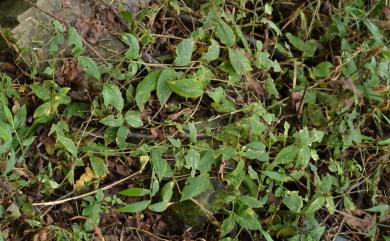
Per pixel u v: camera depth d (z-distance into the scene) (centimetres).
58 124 120
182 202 124
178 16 136
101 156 123
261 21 136
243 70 131
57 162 121
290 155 127
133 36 126
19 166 119
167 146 124
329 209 127
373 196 135
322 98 137
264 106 134
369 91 138
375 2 152
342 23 144
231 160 127
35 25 125
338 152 135
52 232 117
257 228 122
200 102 130
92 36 128
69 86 124
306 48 142
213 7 134
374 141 137
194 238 124
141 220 123
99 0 130
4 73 123
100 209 120
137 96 124
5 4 127
